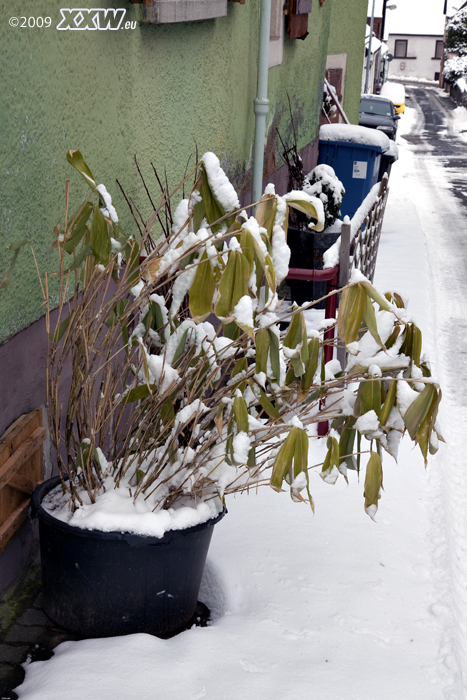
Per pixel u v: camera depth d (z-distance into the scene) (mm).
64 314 2904
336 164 9469
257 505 3463
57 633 2582
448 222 12641
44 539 2459
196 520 2416
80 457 2486
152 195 3678
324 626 2646
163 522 2355
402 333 2391
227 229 2289
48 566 2496
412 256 9516
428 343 6391
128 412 3521
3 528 2572
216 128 4785
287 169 7723
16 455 2543
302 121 8422
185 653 2420
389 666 2479
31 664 2398
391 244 10250
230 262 2010
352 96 13539
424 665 2514
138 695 2223
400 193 15352
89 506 2475
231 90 5051
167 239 2377
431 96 57750
